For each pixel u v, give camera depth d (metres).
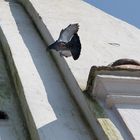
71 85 11.33
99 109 10.06
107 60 12.92
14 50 12.97
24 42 13.72
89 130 9.97
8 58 13.09
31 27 15.02
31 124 10.09
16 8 16.50
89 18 16.14
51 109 10.51
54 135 9.61
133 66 10.92
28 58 12.71
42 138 9.45
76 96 10.92
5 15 15.70
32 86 11.28
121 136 9.34
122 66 10.80
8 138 10.08
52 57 12.93
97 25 15.73
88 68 11.88
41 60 12.75
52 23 14.50
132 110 10.05
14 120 10.64
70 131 9.84
